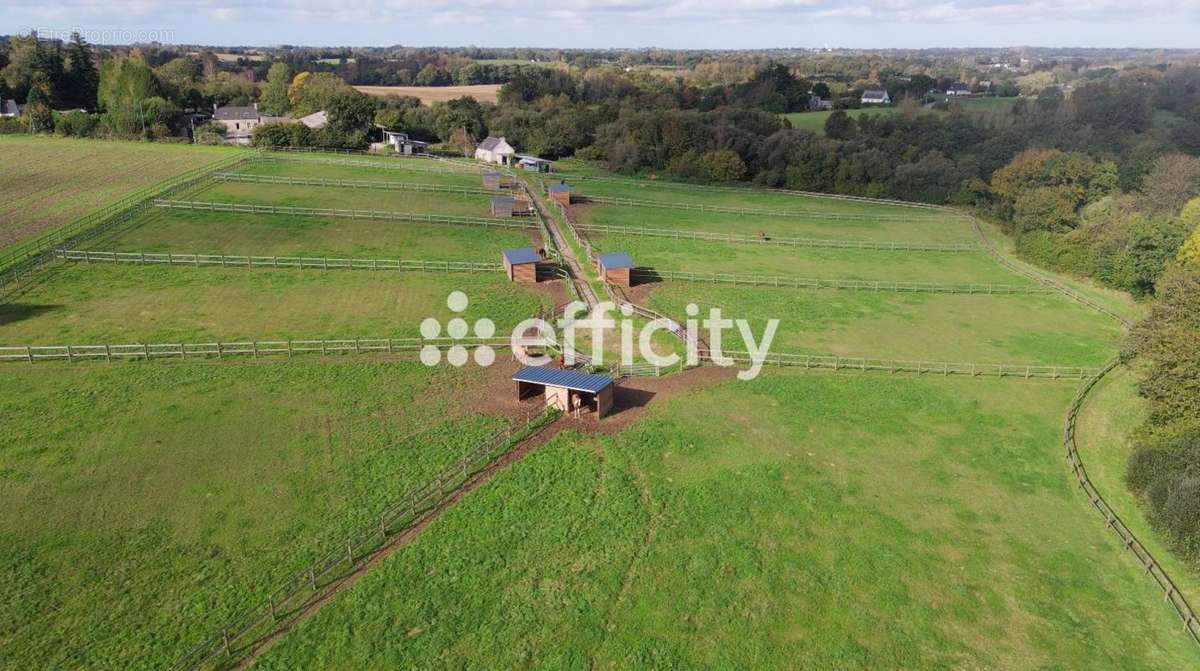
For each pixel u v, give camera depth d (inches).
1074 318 2568.9
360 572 1158.3
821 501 1395.2
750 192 5054.1
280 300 2356.1
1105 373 2046.0
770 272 2997.0
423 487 1375.5
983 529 1338.6
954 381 1987.0
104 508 1275.8
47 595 1077.1
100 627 1024.2
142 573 1128.8
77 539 1196.5
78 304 2220.7
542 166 5285.4
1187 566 1244.5
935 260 3371.1
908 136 5590.6
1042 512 1400.1
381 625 1050.1
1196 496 1286.9
